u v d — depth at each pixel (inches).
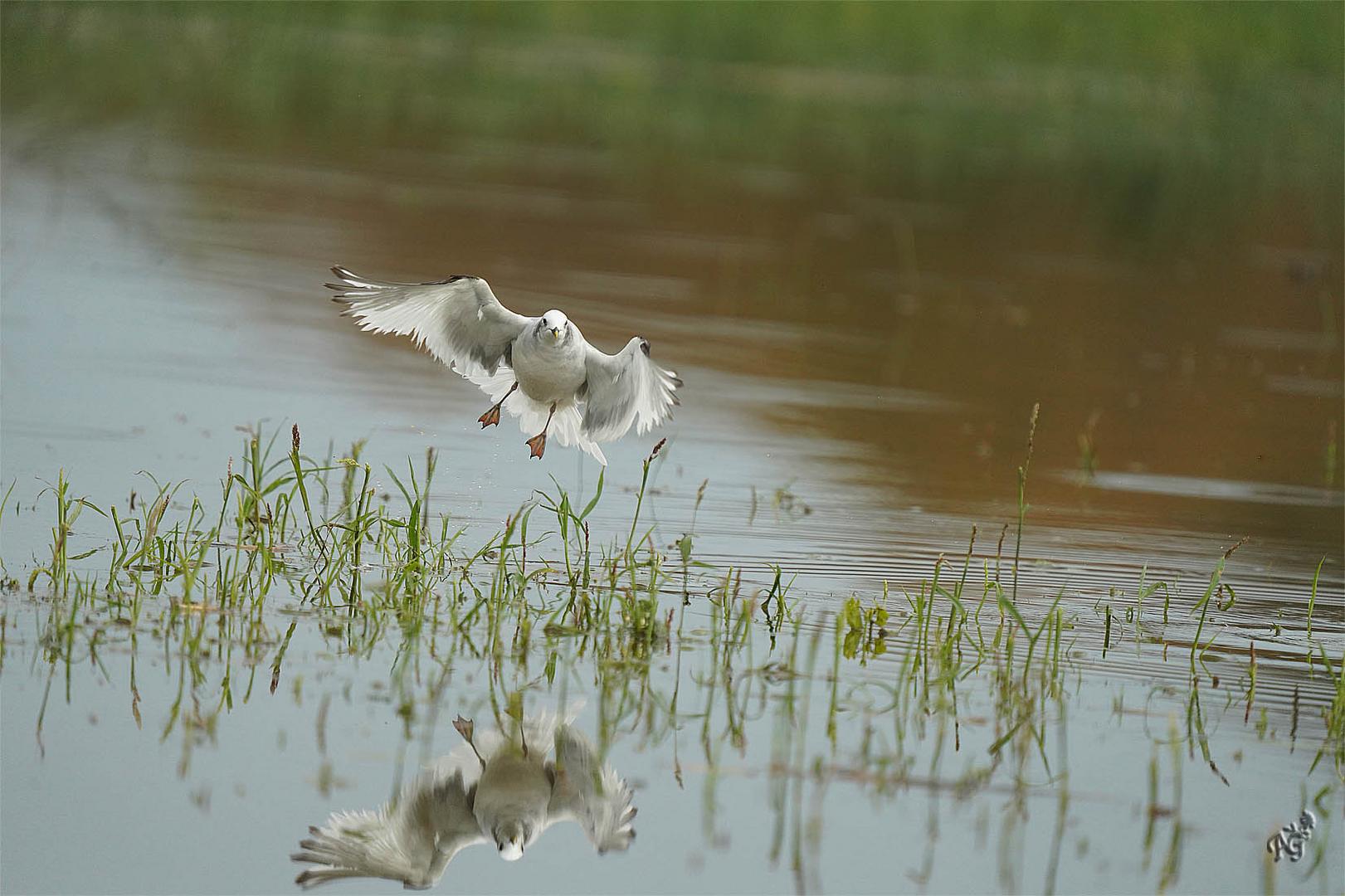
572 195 1043.3
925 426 652.7
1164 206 1217.4
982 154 1328.7
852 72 1630.2
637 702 376.2
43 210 838.5
